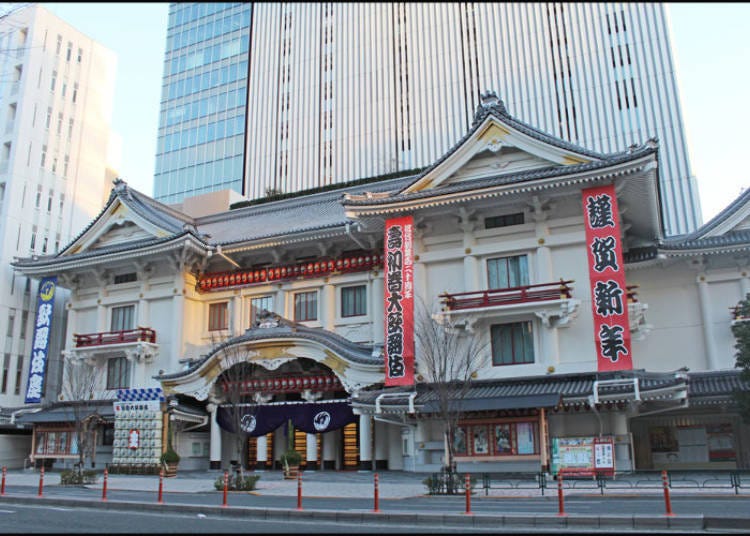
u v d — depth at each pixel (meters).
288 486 25.84
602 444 24.00
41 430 41.03
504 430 27.62
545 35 65.06
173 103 89.50
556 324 29.44
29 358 49.66
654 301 33.28
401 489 23.75
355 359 32.12
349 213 32.56
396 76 73.44
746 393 26.56
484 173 32.53
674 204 54.47
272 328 35.06
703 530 13.31
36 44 54.62
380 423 34.47
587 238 28.95
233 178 80.50
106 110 61.25
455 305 30.44
